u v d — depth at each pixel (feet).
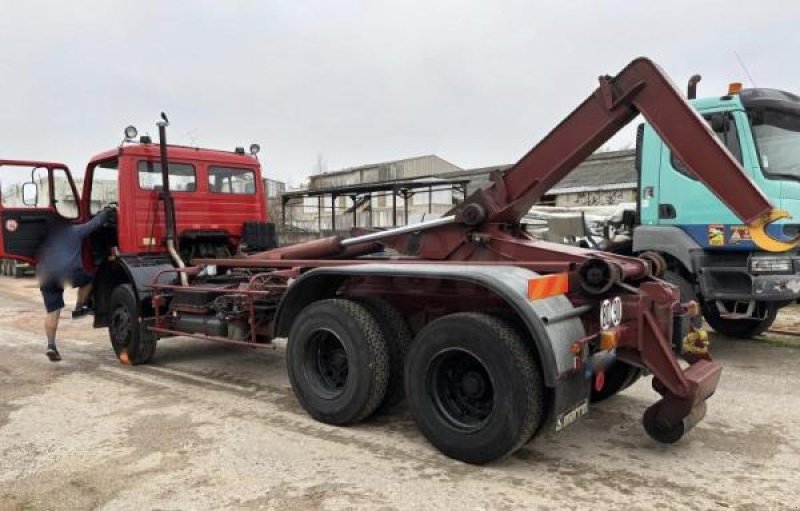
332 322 14.89
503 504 10.75
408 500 10.93
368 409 14.53
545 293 12.30
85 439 14.29
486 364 12.19
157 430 14.85
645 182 23.30
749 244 20.56
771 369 20.43
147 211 22.57
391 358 14.80
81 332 30.55
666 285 14.17
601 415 15.71
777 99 20.72
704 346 14.35
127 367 22.13
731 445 13.60
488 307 14.08
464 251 16.46
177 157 23.29
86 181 24.52
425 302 15.34
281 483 11.71
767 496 11.04
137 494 11.32
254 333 18.40
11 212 22.50
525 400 11.76
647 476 11.94
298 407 16.71
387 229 20.24
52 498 11.24
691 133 13.12
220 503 10.90
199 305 20.04
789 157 21.26
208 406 16.90
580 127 14.66
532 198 15.67
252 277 18.88
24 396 18.20
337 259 19.39
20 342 27.68
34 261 23.13
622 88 14.02
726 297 21.45
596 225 31.30
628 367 15.55
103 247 24.81
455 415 13.07
